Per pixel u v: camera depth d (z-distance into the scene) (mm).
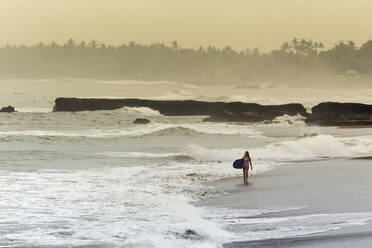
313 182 82875
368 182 80938
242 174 94625
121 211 62875
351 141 143625
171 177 91250
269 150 125750
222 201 70750
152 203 68188
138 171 98188
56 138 161000
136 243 48156
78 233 52125
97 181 85500
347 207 63156
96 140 159375
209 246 47281
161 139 164125
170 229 53219
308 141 126375
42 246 47719
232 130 194750
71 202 67750
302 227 53750
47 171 96688
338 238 48844
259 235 51250
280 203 67812
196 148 132750
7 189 75625
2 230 53156
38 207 64375
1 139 154250
